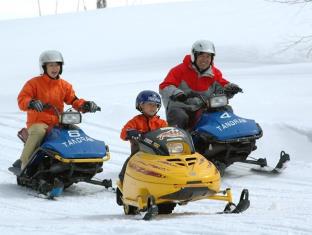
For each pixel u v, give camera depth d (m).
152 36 71.19
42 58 25.84
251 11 79.06
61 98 26.27
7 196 24.34
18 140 35.03
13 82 54.00
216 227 14.98
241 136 25.50
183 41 66.62
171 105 26.86
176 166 17.81
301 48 59.06
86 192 25.31
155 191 17.69
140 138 19.05
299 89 40.47
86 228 15.80
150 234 14.42
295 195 23.09
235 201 22.19
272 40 62.84
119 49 66.12
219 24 73.75
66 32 77.88
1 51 70.06
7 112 41.84
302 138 30.28
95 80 50.88
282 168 26.48
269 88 41.47
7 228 16.92
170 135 18.66
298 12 68.31
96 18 86.44
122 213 20.64
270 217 16.66
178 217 17.56
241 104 37.38
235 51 59.91
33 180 25.17
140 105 20.80
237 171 27.47
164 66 55.84
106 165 29.80
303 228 14.68
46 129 25.12
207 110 26.50
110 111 38.62
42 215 20.97
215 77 27.55
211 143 25.77
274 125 31.75
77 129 25.36
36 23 86.50
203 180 17.58
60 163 24.30
